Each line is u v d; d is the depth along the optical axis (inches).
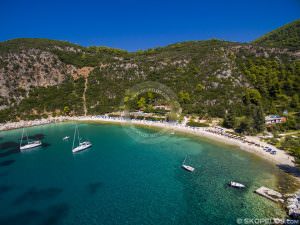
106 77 6102.4
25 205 1907.0
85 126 4498.0
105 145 3380.9
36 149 3326.8
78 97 5600.4
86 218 1723.7
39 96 5457.7
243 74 5251.0
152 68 5979.3
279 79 5093.5
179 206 1831.9
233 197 1902.1
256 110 3526.1
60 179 2354.8
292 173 2244.1
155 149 3102.9
